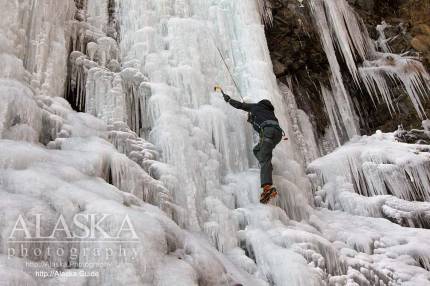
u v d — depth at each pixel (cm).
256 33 769
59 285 292
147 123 604
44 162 392
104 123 538
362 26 1065
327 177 795
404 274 551
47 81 519
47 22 550
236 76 737
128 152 527
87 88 573
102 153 448
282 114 707
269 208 545
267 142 581
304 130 895
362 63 1034
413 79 998
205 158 573
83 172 416
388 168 786
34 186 343
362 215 735
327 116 970
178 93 632
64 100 527
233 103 628
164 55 668
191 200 511
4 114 411
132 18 706
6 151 365
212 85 693
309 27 951
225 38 763
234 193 576
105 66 639
